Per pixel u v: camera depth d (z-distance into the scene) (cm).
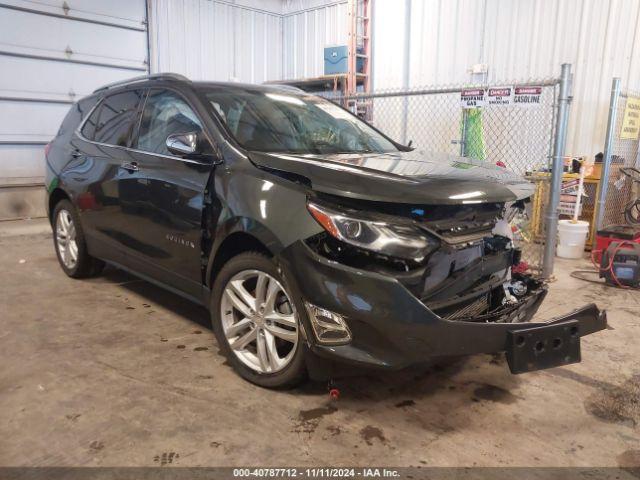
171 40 919
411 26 836
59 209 438
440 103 817
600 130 661
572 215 603
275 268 241
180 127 311
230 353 270
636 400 258
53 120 802
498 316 248
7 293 404
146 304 382
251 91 338
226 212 258
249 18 1030
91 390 256
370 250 211
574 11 663
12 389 256
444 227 226
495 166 312
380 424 231
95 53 828
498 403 252
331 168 238
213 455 207
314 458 206
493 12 737
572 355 234
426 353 214
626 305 402
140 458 204
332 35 994
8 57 744
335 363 231
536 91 454
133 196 332
